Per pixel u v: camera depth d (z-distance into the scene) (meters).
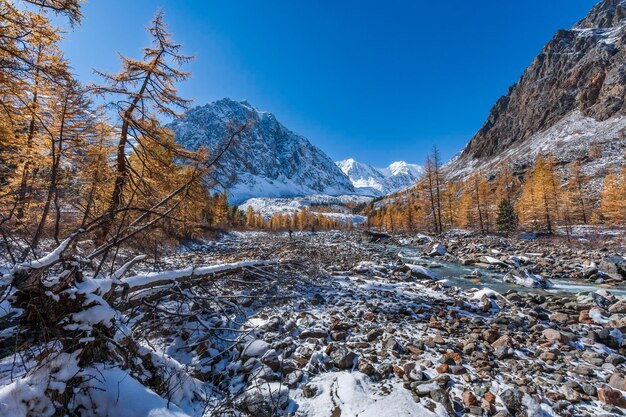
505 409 3.77
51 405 2.57
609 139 83.31
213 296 6.84
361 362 4.91
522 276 12.63
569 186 49.56
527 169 85.75
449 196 48.38
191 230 11.24
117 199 7.95
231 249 22.34
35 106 8.20
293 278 10.09
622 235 31.88
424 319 7.37
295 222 107.62
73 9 6.06
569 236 35.75
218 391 4.16
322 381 4.37
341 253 22.31
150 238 6.97
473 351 5.46
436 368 4.77
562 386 4.34
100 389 2.90
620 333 6.25
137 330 4.95
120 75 10.88
